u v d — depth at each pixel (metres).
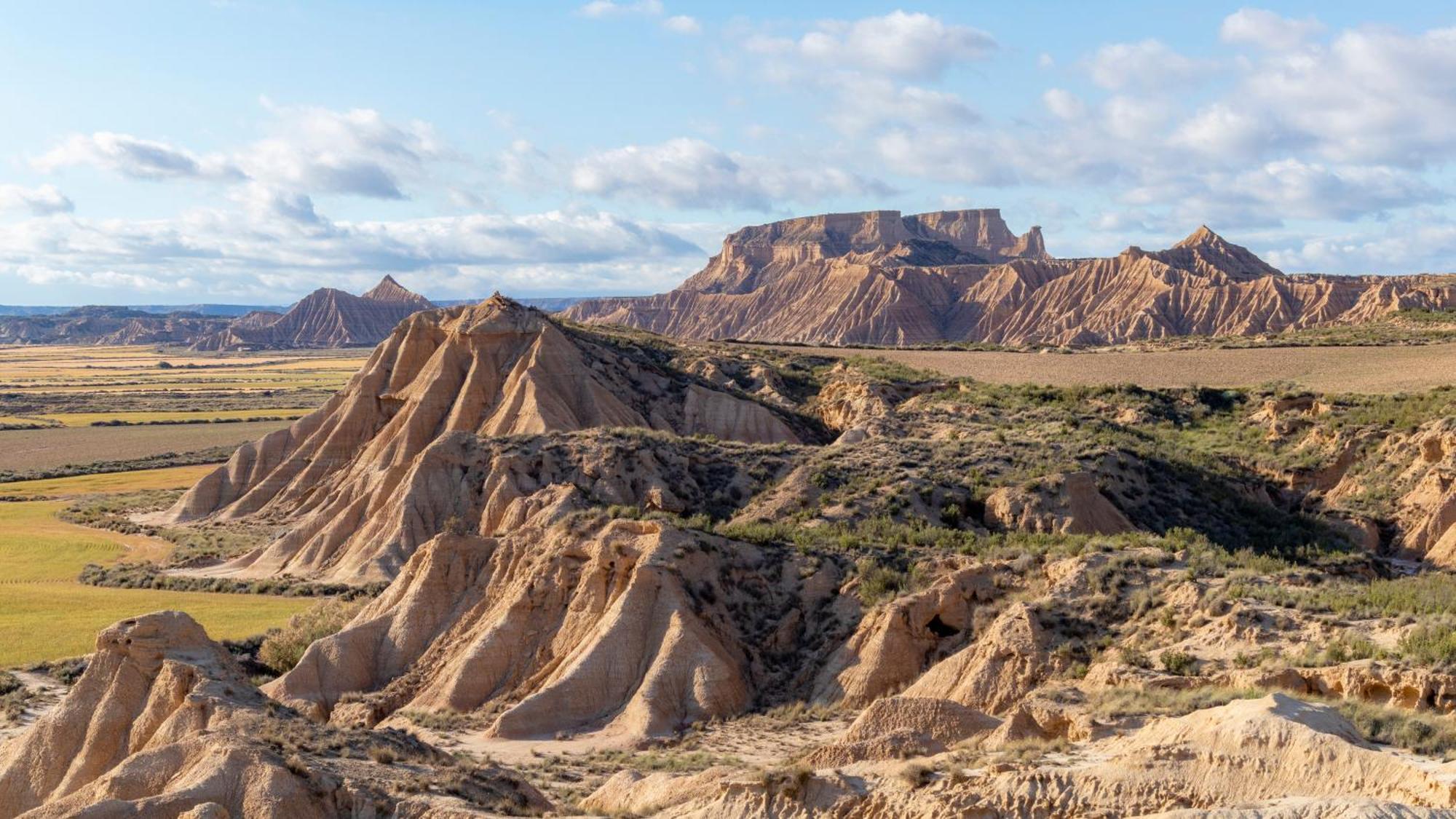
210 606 77.44
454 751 45.06
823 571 55.53
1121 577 47.69
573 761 44.06
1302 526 79.38
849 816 28.97
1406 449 85.38
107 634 43.28
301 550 92.19
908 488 69.50
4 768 41.19
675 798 33.56
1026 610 45.78
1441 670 34.09
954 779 28.84
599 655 50.06
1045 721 35.16
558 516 66.25
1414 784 24.44
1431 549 75.75
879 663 48.34
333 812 33.81
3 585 86.31
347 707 52.25
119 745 40.97
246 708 40.09
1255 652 40.09
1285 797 25.06
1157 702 35.50
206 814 31.42
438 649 55.16
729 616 53.38
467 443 88.88
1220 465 88.88
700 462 82.31
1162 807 26.19
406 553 84.25
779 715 48.06
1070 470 70.56
